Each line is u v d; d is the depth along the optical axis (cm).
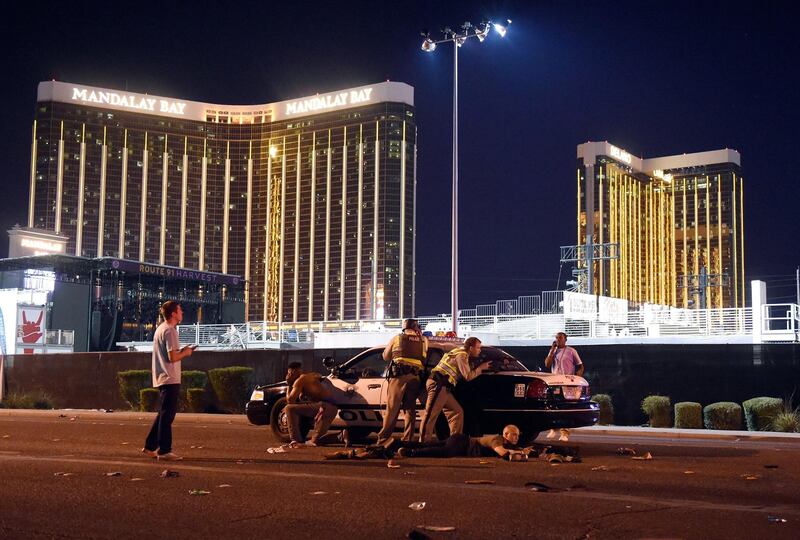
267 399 1694
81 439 1666
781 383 2427
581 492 945
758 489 984
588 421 1502
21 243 9200
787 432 2034
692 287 10388
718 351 2506
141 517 781
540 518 784
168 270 9244
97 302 8956
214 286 9800
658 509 832
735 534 718
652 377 2573
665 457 1360
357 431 1623
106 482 995
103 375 3303
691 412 2289
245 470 1126
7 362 3541
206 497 891
